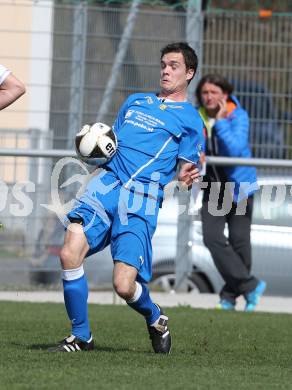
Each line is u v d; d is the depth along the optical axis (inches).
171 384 698.2
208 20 1587.1
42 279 1429.6
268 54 1585.9
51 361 797.9
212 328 1107.3
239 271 1337.4
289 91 1584.6
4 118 1563.7
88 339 876.0
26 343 933.2
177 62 914.1
